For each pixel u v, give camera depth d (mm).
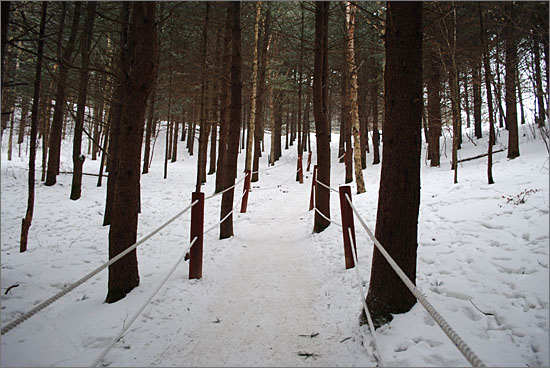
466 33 9734
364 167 16656
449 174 10328
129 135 3977
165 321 3391
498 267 3742
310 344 2994
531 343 2598
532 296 3098
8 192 11562
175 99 14656
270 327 3320
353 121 9727
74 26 9383
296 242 6477
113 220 3943
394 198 3148
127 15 7230
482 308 3109
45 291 4562
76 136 11148
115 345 2932
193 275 4492
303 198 11102
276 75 14891
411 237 3127
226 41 8727
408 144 3121
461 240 4637
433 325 2889
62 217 9094
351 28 9758
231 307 3771
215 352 2896
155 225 8125
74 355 2785
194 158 24125
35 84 6148
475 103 15812
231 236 6734
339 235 6113
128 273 3986
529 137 14312
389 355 2629
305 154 24953
